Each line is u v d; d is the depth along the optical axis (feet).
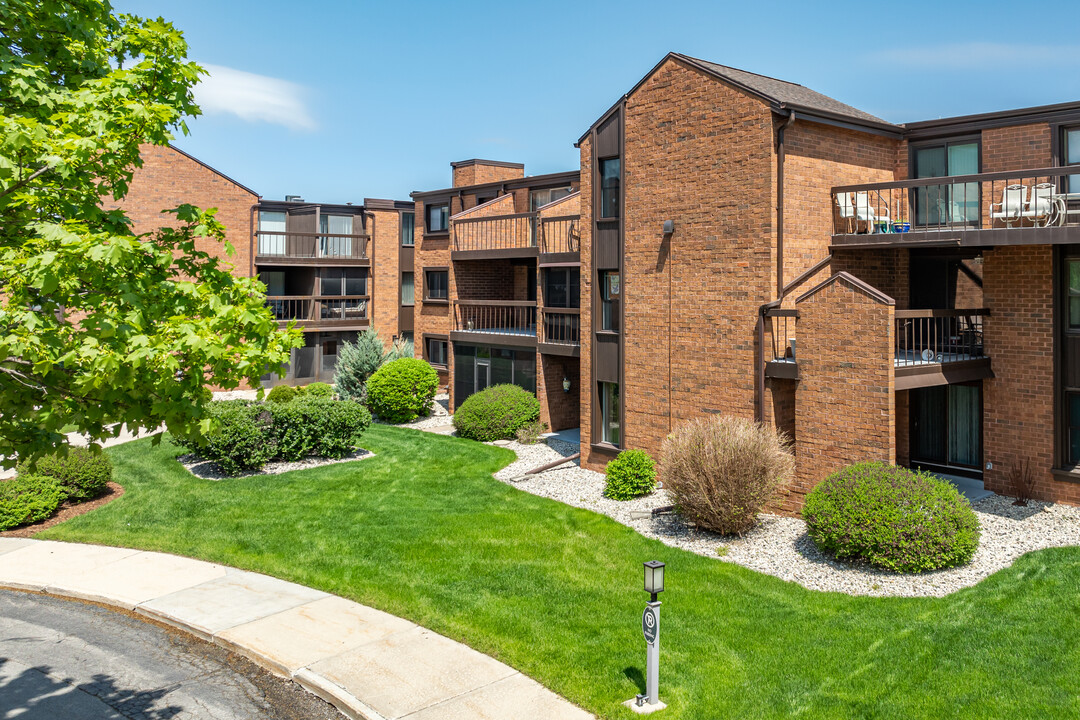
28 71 25.45
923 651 32.19
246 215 116.88
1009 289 52.90
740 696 29.53
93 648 36.11
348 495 59.26
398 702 30.07
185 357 23.70
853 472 43.98
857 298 47.19
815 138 55.36
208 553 47.44
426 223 111.96
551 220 79.15
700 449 48.26
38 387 24.18
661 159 59.67
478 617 37.42
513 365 88.63
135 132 25.03
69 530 52.13
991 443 54.29
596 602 38.75
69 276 22.65
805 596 38.60
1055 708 27.66
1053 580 38.52
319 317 122.21
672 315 59.21
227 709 30.58
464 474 65.67
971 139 57.62
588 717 28.78
